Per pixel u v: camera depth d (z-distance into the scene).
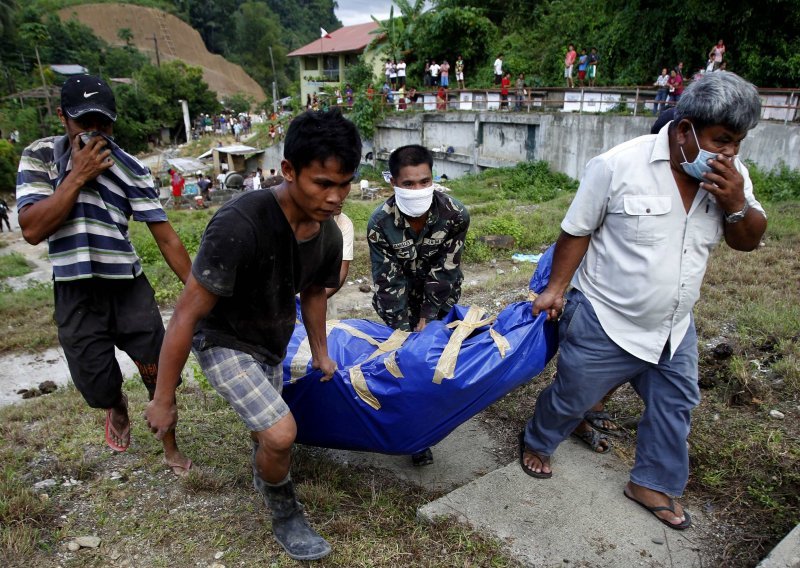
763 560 2.26
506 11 31.77
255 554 2.45
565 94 20.23
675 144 2.25
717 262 6.69
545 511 2.66
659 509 2.62
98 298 2.69
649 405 2.62
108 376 2.77
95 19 76.06
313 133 1.87
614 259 2.48
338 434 2.85
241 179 28.31
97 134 2.49
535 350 2.78
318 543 2.40
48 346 7.64
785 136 13.62
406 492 2.95
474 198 17.84
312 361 2.72
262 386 2.23
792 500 2.70
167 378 2.10
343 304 7.77
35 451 3.33
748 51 17.69
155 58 74.19
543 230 11.08
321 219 2.05
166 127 53.16
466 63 30.64
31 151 2.56
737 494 2.78
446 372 2.59
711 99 2.06
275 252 2.10
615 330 2.52
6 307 9.22
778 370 3.75
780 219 9.23
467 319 3.00
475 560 2.39
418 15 32.62
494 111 21.62
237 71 84.50
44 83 45.38
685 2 18.52
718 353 4.00
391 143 27.78
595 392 2.65
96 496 2.87
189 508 2.77
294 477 3.02
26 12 56.66
